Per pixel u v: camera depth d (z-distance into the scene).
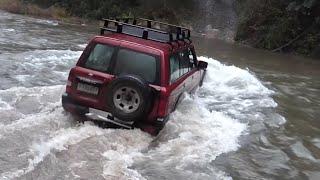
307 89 14.13
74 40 20.25
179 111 8.75
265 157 7.59
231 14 36.97
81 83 7.86
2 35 18.69
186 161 6.80
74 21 34.12
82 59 7.99
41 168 5.88
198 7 38.22
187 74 9.46
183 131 7.94
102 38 8.05
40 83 10.73
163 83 7.70
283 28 27.91
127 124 7.64
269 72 17.12
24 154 6.21
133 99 7.52
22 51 15.05
